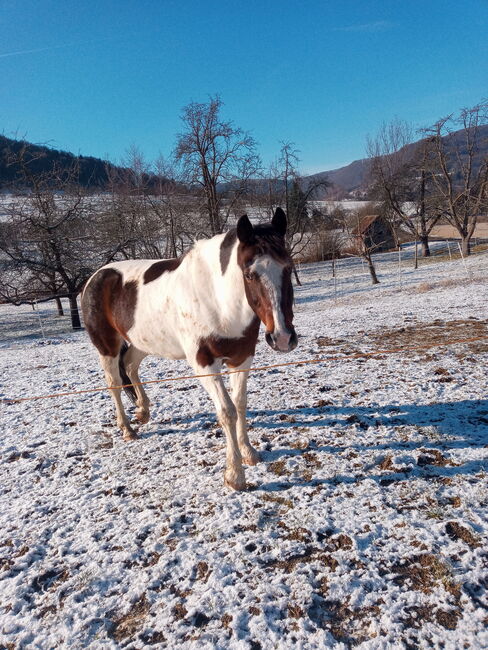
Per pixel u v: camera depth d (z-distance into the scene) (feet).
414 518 8.94
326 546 8.43
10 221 62.75
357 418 14.02
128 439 14.37
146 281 12.10
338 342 26.30
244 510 9.83
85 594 7.93
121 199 73.10
